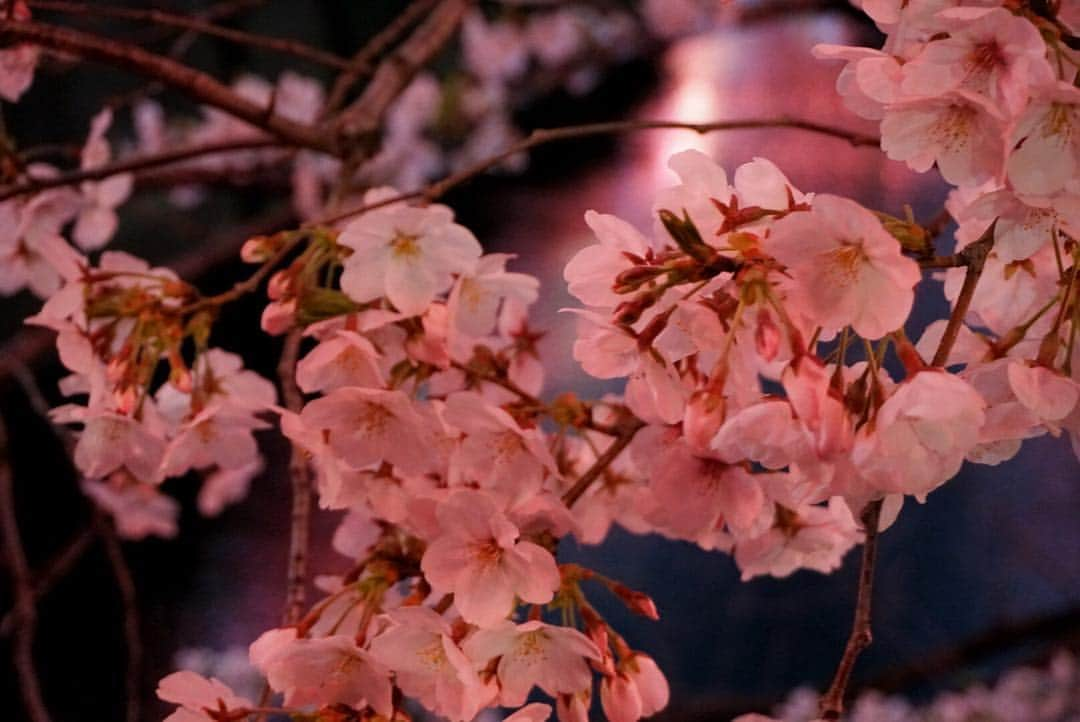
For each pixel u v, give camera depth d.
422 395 1.25
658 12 3.37
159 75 1.34
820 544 1.21
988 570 2.83
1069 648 2.47
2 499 1.57
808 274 1.09
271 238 1.21
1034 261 1.16
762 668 2.70
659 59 3.65
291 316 1.18
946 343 1.10
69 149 1.36
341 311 1.18
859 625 1.12
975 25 1.09
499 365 1.25
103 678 2.47
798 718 2.40
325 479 1.20
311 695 1.14
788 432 1.09
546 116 3.57
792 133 3.30
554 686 1.15
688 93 3.57
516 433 1.17
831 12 2.95
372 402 1.17
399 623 1.13
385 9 3.40
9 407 2.50
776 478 1.18
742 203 1.12
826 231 1.09
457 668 1.12
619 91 3.61
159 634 2.56
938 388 1.08
